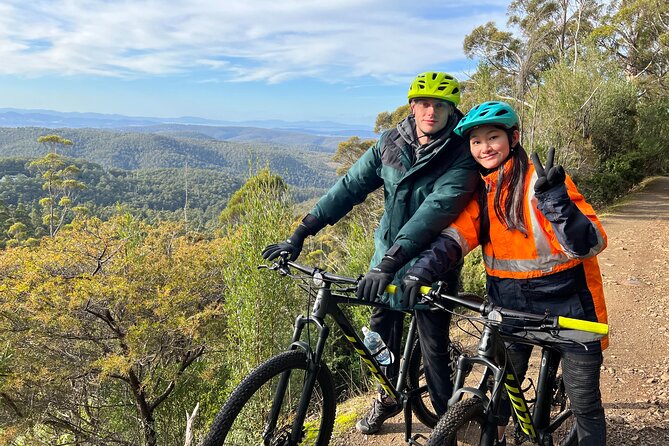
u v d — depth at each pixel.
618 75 17.59
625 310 5.99
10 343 8.12
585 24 27.16
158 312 8.42
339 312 2.32
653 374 4.21
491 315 1.88
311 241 6.62
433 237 2.23
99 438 8.85
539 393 2.42
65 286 8.71
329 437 2.50
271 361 2.06
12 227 53.12
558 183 1.90
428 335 2.60
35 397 8.71
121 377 8.65
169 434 8.63
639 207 13.84
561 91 15.91
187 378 9.12
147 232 10.59
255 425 2.79
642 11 27.00
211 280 9.47
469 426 2.18
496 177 2.18
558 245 2.08
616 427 3.33
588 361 2.21
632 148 17.00
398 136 2.60
